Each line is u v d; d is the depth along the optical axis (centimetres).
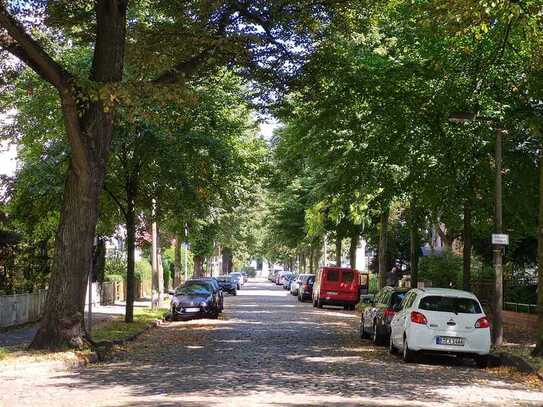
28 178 2308
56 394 1073
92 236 1642
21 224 2566
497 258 1903
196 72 1903
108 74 1644
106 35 1655
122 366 1424
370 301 2214
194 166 2386
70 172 1627
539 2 1380
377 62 2023
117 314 2886
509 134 2012
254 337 2106
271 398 1029
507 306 2994
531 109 1916
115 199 2439
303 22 1891
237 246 7544
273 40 1909
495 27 1720
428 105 1973
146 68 1741
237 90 2462
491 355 1662
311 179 4209
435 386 1213
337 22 1936
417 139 2086
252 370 1352
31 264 2698
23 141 2369
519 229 2395
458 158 2056
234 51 1727
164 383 1176
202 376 1262
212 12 1742
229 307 3891
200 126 2403
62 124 2255
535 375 1369
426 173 2133
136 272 4612
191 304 2875
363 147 2169
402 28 2017
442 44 1867
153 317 2725
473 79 1869
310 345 1903
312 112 2073
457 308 1600
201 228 4247
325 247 6744
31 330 2153
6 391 1105
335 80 1969
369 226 4128
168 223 3819
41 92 2195
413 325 1577
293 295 5869
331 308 4128
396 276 4509
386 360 1616
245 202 3294
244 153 3011
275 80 1967
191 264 7294
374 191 2367
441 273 3509
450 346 1558
